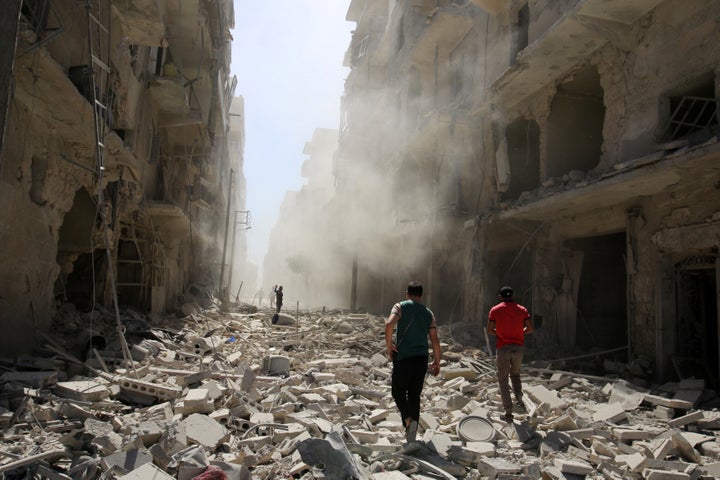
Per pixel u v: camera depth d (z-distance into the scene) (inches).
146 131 621.0
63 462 177.0
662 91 391.9
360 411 279.4
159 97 637.3
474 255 638.5
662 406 300.2
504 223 603.8
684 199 392.2
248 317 884.6
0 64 169.5
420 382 215.8
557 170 562.3
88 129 367.6
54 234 387.2
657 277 408.8
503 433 249.3
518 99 610.2
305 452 177.3
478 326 642.2
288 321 781.3
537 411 281.7
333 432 181.5
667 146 359.9
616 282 609.0
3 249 309.3
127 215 607.5
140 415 235.5
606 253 584.4
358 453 206.5
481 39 713.0
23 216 333.4
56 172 376.2
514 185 675.4
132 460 173.0
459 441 230.5
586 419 279.6
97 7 381.4
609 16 422.9
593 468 205.2
